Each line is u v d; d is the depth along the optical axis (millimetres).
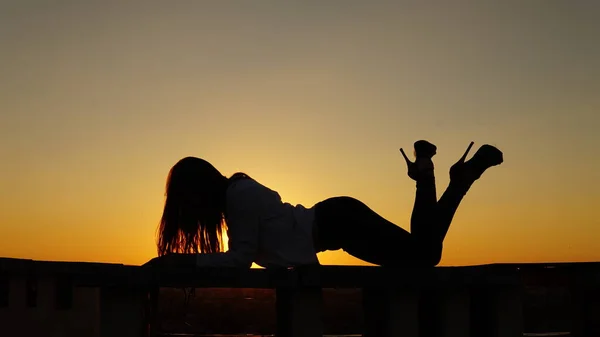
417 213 4219
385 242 4223
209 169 4367
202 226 4344
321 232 4273
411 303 3932
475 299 4254
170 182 4391
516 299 4125
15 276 4332
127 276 3574
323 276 3746
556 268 5344
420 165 4219
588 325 5125
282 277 3725
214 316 8758
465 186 4293
